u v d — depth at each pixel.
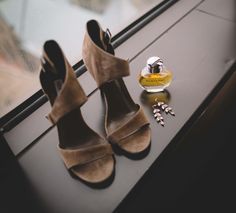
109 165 0.52
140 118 0.55
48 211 0.50
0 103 0.62
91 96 0.64
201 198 0.77
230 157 0.83
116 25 0.75
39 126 0.61
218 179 0.79
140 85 0.62
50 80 0.51
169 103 0.61
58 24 0.66
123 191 0.50
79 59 0.69
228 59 0.69
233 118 0.87
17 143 0.59
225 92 0.75
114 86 0.59
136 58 0.70
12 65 0.63
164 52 0.71
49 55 0.49
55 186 0.52
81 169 0.52
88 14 0.71
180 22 0.78
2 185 0.54
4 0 0.58
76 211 0.49
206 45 0.72
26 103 0.63
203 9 0.80
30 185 0.53
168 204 0.70
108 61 0.51
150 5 0.80
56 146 0.58
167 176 0.65
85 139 0.55
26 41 0.63
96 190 0.51
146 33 0.76
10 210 0.51
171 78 0.61
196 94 0.63
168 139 0.56
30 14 0.62
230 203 0.75
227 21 0.77
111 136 0.54
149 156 0.54
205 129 0.73
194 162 0.75
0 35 0.60
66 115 0.53
